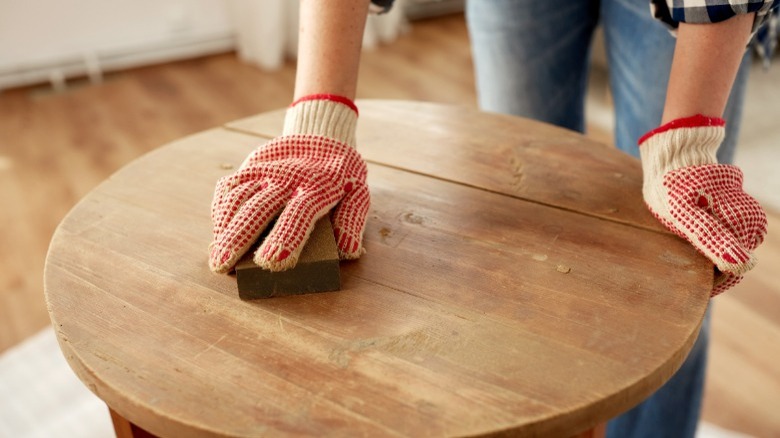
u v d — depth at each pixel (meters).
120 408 0.57
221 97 2.71
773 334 1.49
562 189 0.84
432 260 0.72
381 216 0.79
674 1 0.72
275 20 2.90
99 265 0.72
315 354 0.60
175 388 0.57
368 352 0.60
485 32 1.16
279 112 1.06
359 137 0.97
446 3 3.58
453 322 0.63
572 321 0.63
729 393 1.35
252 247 0.68
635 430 1.13
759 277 1.66
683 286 0.67
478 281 0.69
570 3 1.08
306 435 0.52
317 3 0.77
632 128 1.04
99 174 2.16
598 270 0.70
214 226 0.70
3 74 2.78
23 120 2.54
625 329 0.62
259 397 0.56
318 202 0.69
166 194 0.84
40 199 2.03
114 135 2.41
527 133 0.98
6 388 1.41
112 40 2.92
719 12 0.69
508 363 0.59
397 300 0.66
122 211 0.81
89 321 0.64
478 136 0.97
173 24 3.02
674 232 0.74
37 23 2.75
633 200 0.81
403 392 0.56
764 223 0.72
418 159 0.91
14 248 1.81
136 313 0.65
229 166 0.90
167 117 2.54
